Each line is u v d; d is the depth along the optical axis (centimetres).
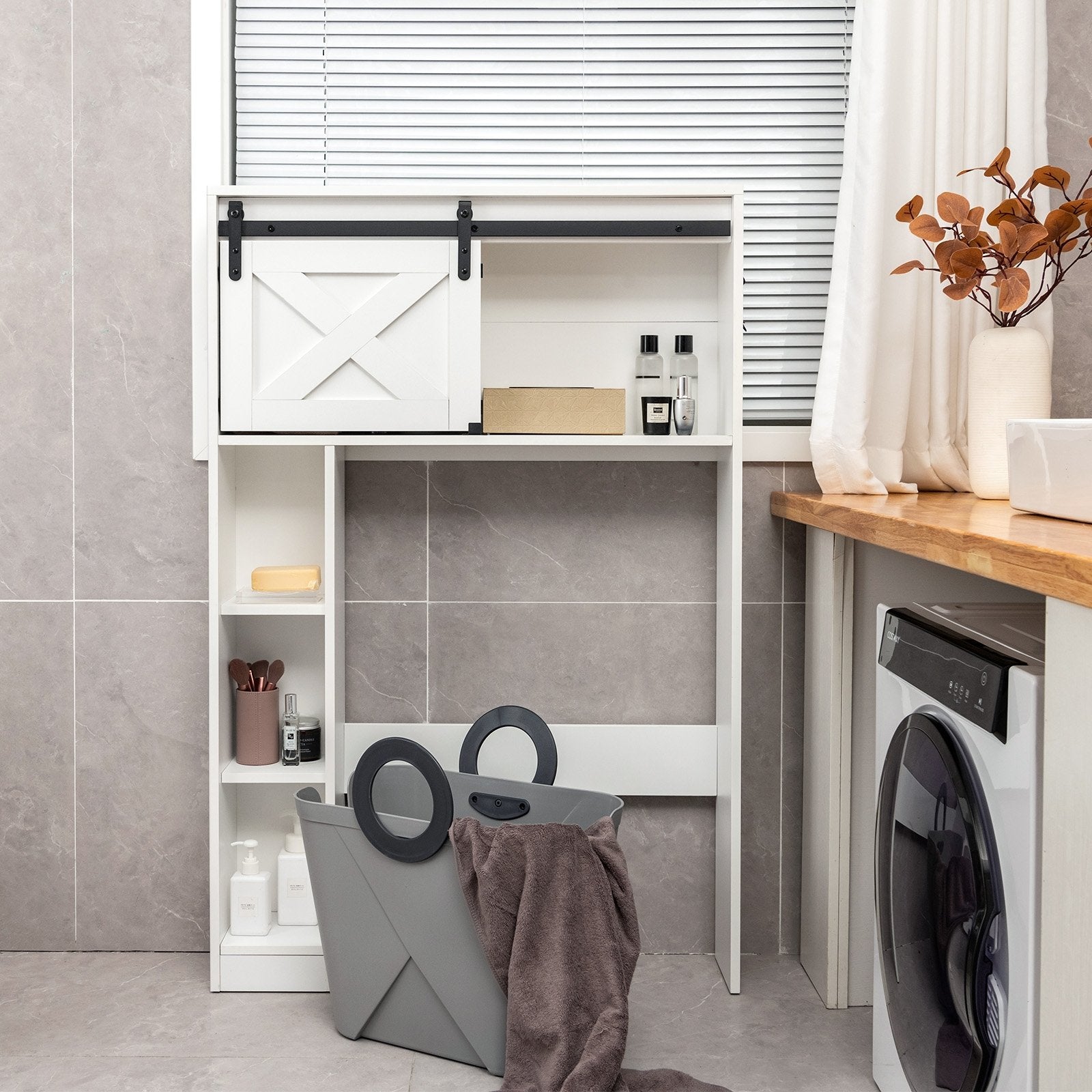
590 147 212
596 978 160
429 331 186
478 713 215
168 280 207
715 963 212
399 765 200
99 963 209
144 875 214
